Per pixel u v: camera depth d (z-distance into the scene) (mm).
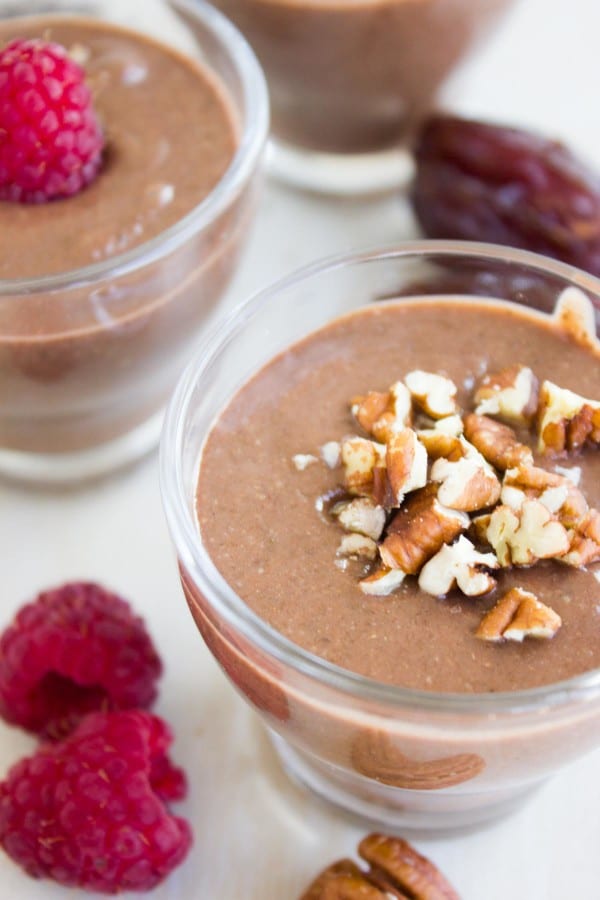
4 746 310
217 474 285
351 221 375
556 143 357
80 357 316
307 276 295
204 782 305
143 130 339
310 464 285
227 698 313
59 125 319
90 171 329
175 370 336
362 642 268
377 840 296
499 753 268
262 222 374
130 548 332
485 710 255
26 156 320
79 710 309
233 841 300
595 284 291
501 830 299
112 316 313
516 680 264
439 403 288
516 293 300
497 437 284
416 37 349
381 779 281
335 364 297
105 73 348
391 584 271
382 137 377
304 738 279
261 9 346
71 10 359
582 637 267
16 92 318
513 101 385
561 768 287
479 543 275
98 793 286
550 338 299
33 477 341
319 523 279
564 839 298
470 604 270
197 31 344
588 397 292
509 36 398
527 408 288
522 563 271
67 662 302
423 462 277
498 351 298
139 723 296
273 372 296
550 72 391
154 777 300
